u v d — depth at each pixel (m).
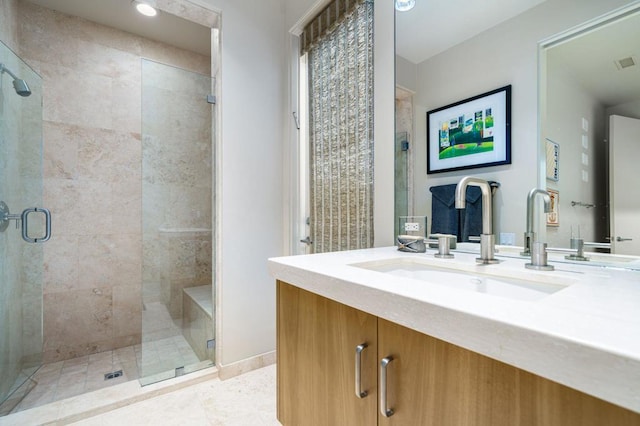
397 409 0.60
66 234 2.14
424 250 1.20
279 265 0.95
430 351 0.54
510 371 0.44
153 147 1.88
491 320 0.43
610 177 0.84
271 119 2.05
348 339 0.73
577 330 0.38
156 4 1.73
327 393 0.80
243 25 1.91
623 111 0.82
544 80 0.98
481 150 1.14
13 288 1.66
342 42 1.69
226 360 1.83
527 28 1.02
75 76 2.16
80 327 2.18
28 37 2.00
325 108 1.82
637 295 0.56
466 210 1.19
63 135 2.12
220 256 1.84
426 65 1.29
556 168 0.95
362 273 0.76
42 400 1.58
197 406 1.55
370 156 1.55
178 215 1.97
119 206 2.33
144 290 1.85
